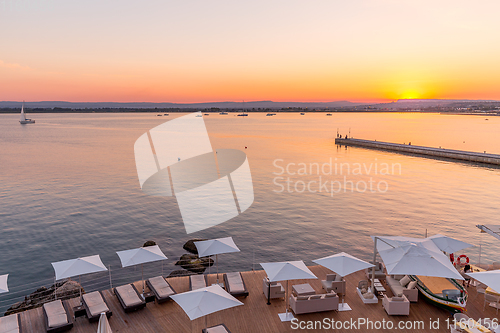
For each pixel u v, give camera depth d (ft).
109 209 123.95
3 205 128.57
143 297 42.24
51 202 133.18
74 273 41.73
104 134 515.50
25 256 85.30
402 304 39.81
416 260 37.86
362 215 119.24
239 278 46.96
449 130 638.94
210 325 37.96
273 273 38.83
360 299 43.73
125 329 37.22
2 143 376.68
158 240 95.50
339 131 623.77
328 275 47.21
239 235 99.55
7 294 67.92
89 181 173.06
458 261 53.83
